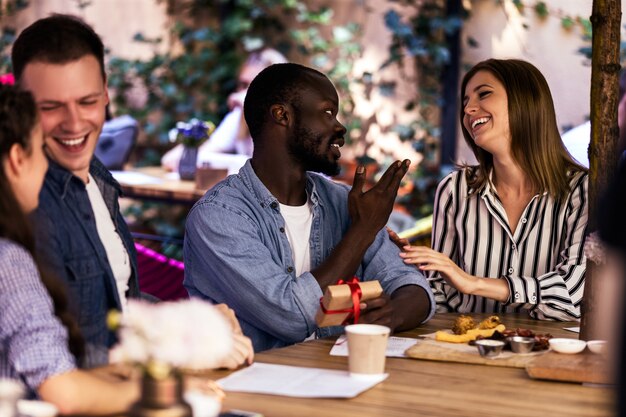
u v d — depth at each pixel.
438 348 2.33
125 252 2.38
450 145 7.10
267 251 2.65
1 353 1.64
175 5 8.25
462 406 1.86
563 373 2.05
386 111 7.31
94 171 2.36
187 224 2.73
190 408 1.45
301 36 7.59
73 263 2.13
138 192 5.81
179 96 8.18
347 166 7.30
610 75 2.38
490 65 3.12
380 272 2.86
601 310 2.37
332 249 2.87
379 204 2.67
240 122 6.42
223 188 2.73
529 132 3.06
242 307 2.63
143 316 1.43
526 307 2.96
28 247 1.71
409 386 2.01
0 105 1.69
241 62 7.95
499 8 6.77
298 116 2.71
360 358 2.04
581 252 2.99
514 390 1.99
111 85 8.44
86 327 2.14
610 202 1.13
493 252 3.15
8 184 1.70
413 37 7.09
